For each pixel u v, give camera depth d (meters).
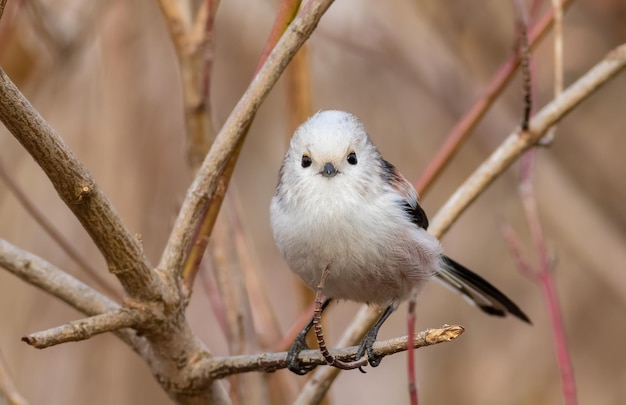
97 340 10.80
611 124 13.38
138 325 5.96
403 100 13.00
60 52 9.88
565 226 11.81
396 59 11.77
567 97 7.11
